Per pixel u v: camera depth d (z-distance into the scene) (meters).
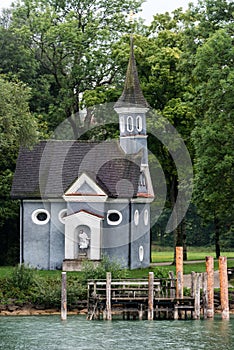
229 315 158.62
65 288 152.00
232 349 125.56
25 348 126.69
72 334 137.50
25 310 160.50
